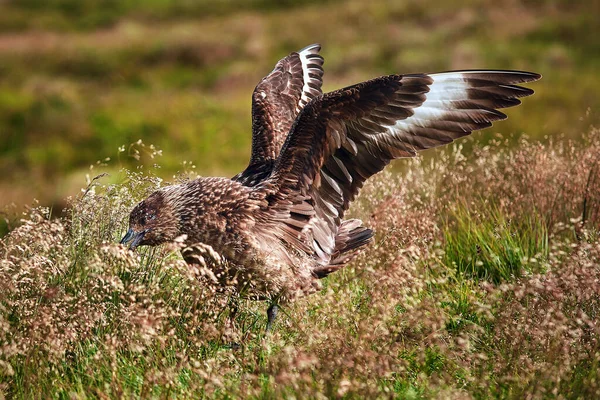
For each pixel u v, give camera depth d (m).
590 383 7.46
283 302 10.32
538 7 45.34
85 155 30.09
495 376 8.01
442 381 7.64
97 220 10.91
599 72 35.09
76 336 8.70
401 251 9.09
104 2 62.44
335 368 7.73
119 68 45.84
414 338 8.77
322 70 13.30
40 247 9.88
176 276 10.27
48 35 54.81
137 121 32.22
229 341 9.16
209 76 43.56
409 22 47.16
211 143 29.50
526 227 12.23
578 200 12.34
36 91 38.62
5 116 33.75
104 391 8.17
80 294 8.91
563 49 38.91
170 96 37.59
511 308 8.68
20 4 63.03
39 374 8.35
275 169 10.32
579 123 24.66
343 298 9.12
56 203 23.22
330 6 54.06
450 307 10.15
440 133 10.00
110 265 9.67
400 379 8.26
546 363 7.80
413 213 11.80
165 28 55.06
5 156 30.27
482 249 11.54
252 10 57.78
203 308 9.35
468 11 46.06
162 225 10.29
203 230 10.25
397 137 10.12
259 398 7.70
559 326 7.84
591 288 8.61
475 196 13.16
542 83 32.56
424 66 39.09
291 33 48.12
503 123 25.59
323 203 10.67
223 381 7.97
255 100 12.35
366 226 12.30
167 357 8.67
